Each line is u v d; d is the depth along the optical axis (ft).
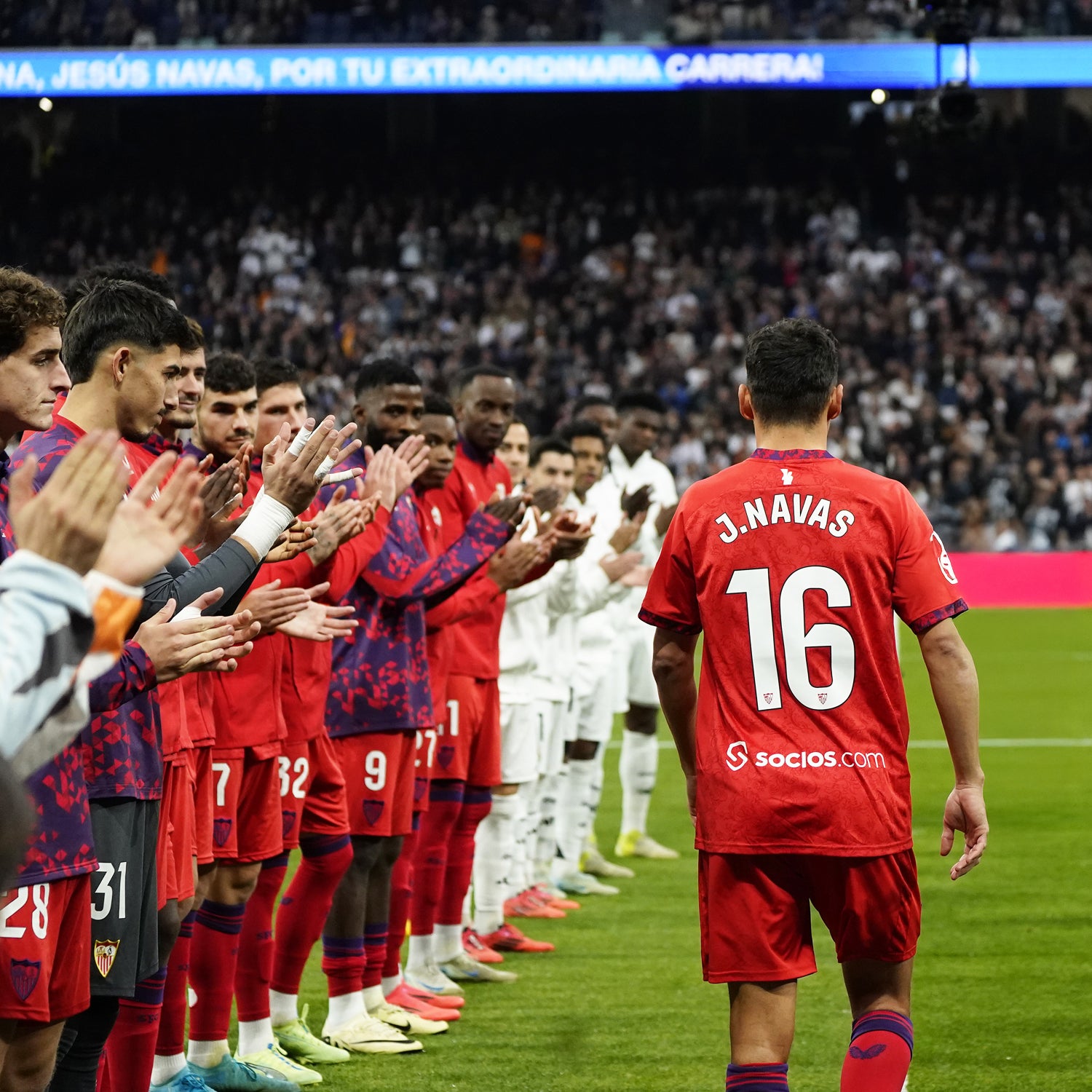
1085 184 198.29
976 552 155.63
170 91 160.04
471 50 162.30
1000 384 169.78
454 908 35.50
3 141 191.72
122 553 11.45
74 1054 19.21
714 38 163.84
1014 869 47.34
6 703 10.24
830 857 19.44
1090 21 167.02
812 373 20.66
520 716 38.58
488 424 38.27
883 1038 19.30
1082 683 96.58
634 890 45.96
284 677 27.71
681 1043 29.78
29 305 17.57
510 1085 26.96
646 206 196.54
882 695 19.93
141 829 19.31
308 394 165.89
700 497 20.70
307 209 193.67
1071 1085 27.12
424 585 30.48
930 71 162.20
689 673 21.15
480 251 190.08
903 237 196.13
